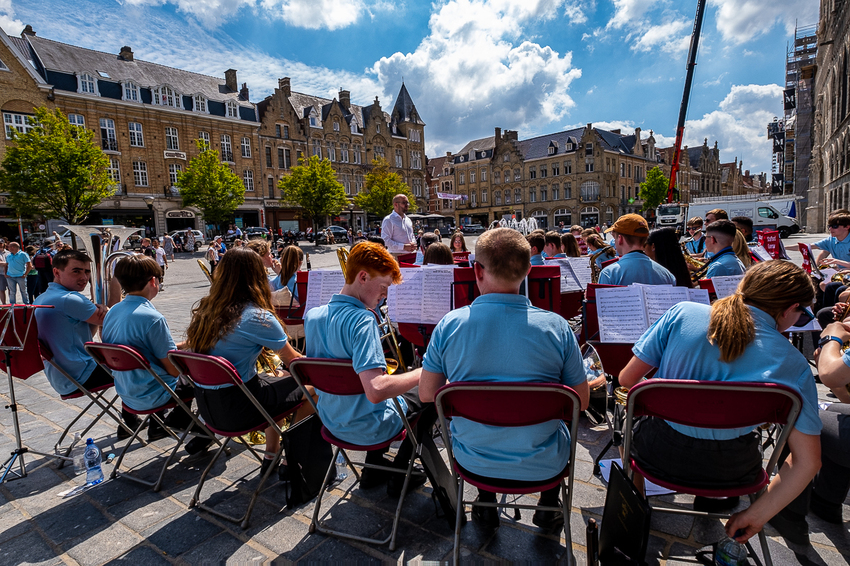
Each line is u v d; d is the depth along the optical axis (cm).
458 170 6262
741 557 184
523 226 2358
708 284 365
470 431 185
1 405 416
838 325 210
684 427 180
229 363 223
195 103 3531
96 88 3042
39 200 2278
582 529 226
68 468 300
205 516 245
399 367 297
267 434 287
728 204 2352
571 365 176
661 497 252
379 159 4231
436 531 228
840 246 524
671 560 204
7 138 2709
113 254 430
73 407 409
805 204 3681
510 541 219
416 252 695
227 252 257
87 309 311
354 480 276
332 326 210
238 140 3791
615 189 5300
